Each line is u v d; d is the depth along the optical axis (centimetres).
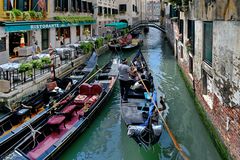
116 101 1259
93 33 3244
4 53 1522
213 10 794
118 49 2705
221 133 744
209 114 884
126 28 3916
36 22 1789
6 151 725
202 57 1004
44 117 959
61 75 1520
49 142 825
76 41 2641
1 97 1063
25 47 1683
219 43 765
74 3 2597
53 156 740
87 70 1608
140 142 752
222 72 732
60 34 2356
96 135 945
